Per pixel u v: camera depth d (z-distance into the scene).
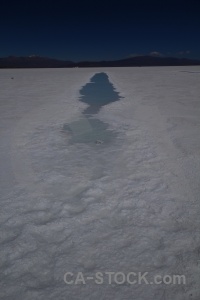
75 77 23.84
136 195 3.03
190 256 2.13
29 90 13.16
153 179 3.39
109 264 2.08
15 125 6.08
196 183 3.25
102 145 4.70
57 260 2.13
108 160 4.03
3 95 11.27
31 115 7.10
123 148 4.52
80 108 8.01
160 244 2.28
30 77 24.30
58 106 8.36
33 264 2.09
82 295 1.83
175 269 2.02
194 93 10.97
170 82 16.67
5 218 2.65
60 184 3.32
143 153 4.26
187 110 7.39
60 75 27.67
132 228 2.49
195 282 1.90
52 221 2.60
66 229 2.49
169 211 2.72
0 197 3.02
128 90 12.62
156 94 10.88
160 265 2.06
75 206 2.85
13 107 8.34
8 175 3.56
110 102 9.12
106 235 2.40
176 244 2.27
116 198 2.98
